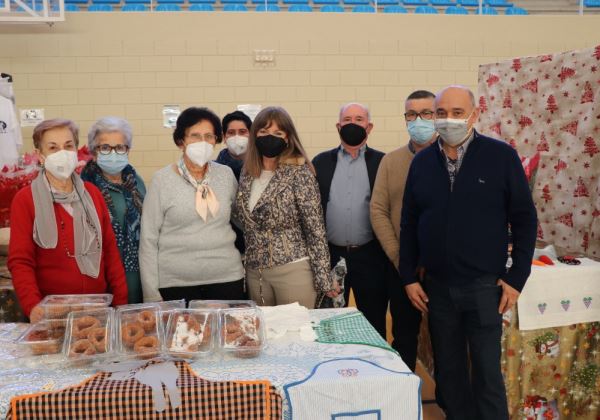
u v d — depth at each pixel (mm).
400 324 2852
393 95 6633
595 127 2744
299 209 2309
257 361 1590
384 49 6582
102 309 1672
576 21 6719
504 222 2156
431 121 2615
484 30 6656
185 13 6344
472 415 2373
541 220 3156
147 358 1554
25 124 6227
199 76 6418
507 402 2443
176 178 2230
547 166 3080
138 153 6414
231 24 6410
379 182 2740
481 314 2150
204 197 2219
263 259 2311
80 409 1380
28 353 1562
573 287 2455
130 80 6328
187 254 2213
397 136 6688
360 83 6598
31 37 6156
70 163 1905
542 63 3080
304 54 6512
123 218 2393
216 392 1420
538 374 2488
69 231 1959
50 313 1679
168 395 1402
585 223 2828
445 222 2164
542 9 8367
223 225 2283
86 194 2018
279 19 6461
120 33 6277
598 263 2545
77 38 6223
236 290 2291
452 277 2178
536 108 3145
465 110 2117
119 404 1389
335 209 2865
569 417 2543
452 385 2305
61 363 1547
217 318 1680
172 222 2213
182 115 2230
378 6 7867
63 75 6238
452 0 8117
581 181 2844
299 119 6590
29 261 1910
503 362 2453
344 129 2830
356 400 1452
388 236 2666
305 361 1586
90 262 1989
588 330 2506
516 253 2148
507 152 2137
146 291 2201
